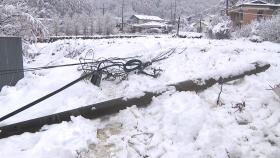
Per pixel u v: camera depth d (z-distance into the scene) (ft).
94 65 31.04
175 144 16.47
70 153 14.94
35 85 25.41
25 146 15.89
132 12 368.48
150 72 28.84
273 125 18.43
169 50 38.63
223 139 16.55
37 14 41.27
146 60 32.81
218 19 135.13
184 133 17.07
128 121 18.94
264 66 28.94
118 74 27.22
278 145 16.43
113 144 16.57
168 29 243.60
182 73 28.60
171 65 31.73
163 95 21.86
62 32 179.63
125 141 16.83
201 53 37.14
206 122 17.98
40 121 17.66
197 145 16.07
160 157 15.48
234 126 18.37
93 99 22.20
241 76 26.48
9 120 18.45
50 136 16.31
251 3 151.02
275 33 78.33
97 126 18.44
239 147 16.02
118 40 60.49
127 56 37.83
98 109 19.19
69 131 16.79
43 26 38.58
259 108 20.80
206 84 24.12
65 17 184.75
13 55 26.71
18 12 36.76
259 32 91.15
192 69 30.27
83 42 55.67
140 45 45.68
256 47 49.24
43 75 29.60
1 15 36.35
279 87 22.08
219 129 17.57
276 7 150.10
